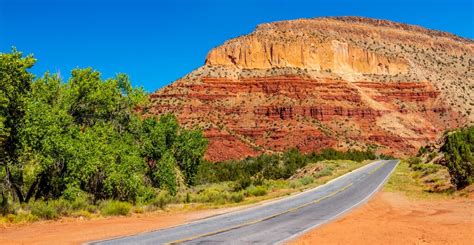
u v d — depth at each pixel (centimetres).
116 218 2036
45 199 2441
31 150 2284
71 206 2105
